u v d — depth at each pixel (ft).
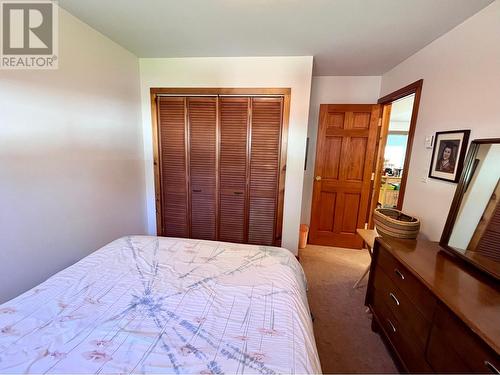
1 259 4.59
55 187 5.57
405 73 7.90
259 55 8.13
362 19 5.61
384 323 5.21
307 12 5.42
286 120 8.43
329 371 4.79
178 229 9.89
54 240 5.62
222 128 8.84
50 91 5.35
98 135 6.85
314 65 8.92
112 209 7.62
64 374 2.44
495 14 4.53
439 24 5.56
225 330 3.12
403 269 4.54
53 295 3.71
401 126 19.06
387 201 17.16
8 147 4.60
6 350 2.69
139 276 4.31
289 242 9.29
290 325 3.24
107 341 2.88
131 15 5.77
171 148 9.26
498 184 4.18
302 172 8.70
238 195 9.26
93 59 6.52
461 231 4.65
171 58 8.61
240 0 5.07
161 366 2.56
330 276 8.34
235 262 4.91
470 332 2.93
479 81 4.85
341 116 9.94
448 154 5.60
